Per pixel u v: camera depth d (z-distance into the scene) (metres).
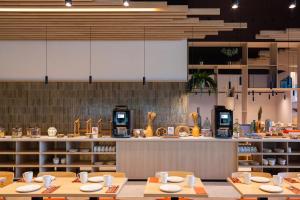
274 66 7.42
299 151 6.19
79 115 7.60
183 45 7.63
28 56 7.64
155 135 6.94
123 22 5.98
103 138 6.10
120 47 7.67
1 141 6.32
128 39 7.45
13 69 7.65
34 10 5.15
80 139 6.05
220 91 9.47
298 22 7.52
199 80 7.38
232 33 7.54
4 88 7.62
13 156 6.75
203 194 3.10
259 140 5.88
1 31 6.64
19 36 7.11
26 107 7.60
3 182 4.06
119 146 6.19
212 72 8.15
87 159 6.76
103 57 7.66
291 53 8.20
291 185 3.45
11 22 5.95
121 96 7.62
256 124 6.58
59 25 6.16
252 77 10.66
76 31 6.66
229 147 6.11
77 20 5.83
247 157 6.97
